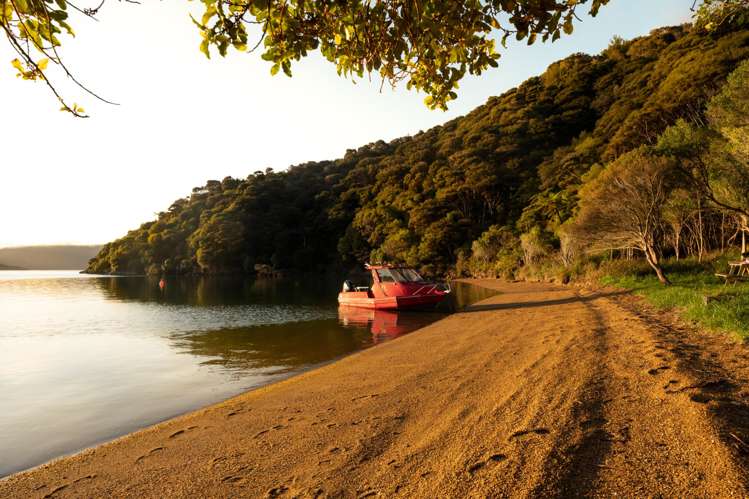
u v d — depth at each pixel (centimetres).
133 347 1174
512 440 358
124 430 534
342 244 8125
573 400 436
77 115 196
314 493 314
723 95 1351
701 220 2044
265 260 8962
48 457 450
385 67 290
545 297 1939
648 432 336
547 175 6241
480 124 9638
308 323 1627
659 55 7288
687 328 754
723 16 488
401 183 8912
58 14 187
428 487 300
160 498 333
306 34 255
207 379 802
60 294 3688
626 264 2217
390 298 1944
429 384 607
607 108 7531
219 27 229
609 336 769
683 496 246
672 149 1488
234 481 351
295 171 14088
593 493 263
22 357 1049
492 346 857
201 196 11644
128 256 10650
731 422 327
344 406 544
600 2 237
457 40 280
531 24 244
